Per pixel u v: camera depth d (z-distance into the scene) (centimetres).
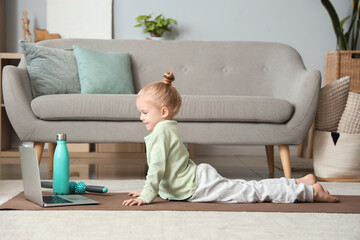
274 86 302
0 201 174
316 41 413
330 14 379
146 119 171
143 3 403
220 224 134
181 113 242
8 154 368
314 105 247
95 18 396
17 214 144
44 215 143
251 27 410
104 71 283
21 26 398
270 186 170
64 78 273
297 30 412
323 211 155
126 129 244
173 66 307
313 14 412
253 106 243
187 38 408
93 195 184
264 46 314
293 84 275
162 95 170
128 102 242
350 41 410
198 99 244
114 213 147
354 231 128
